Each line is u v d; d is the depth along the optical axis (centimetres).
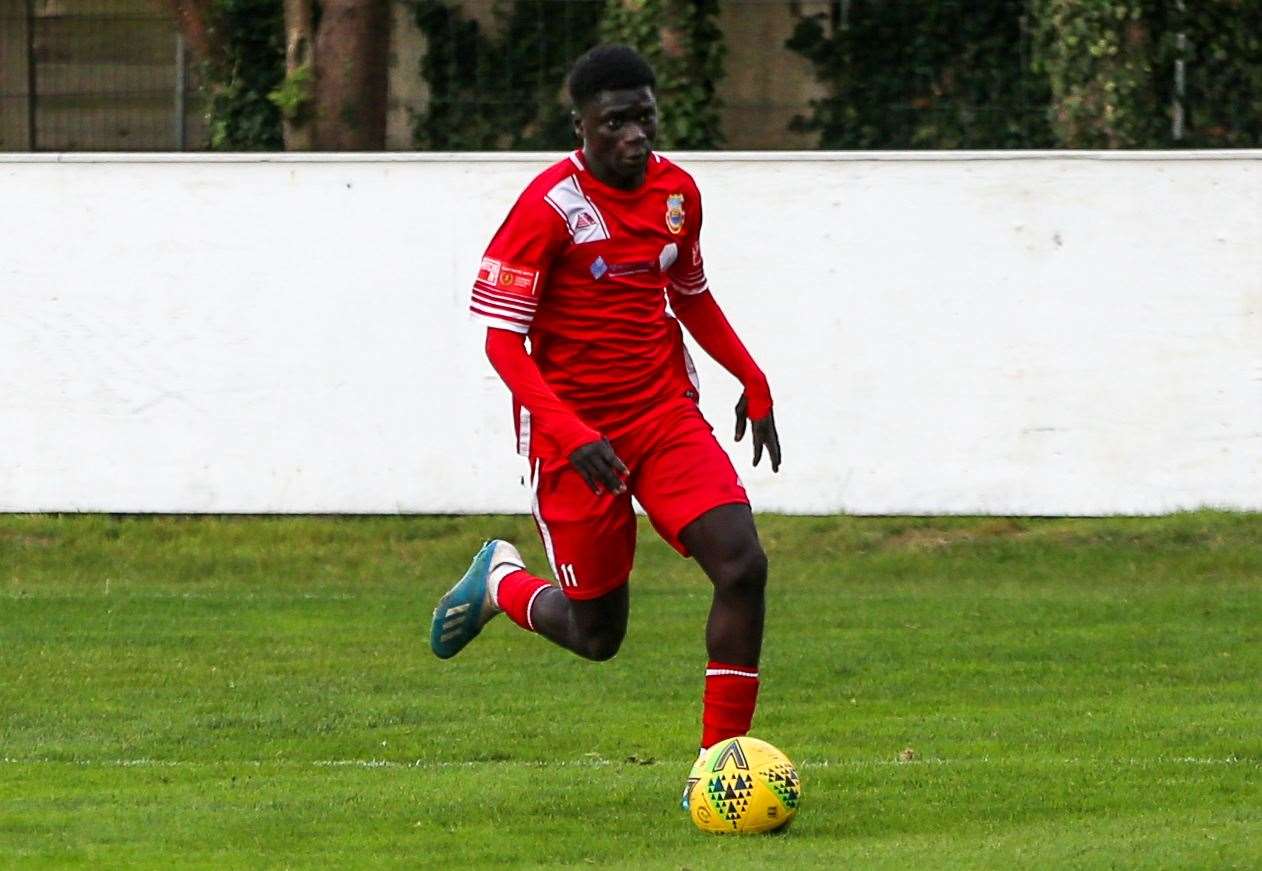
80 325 4728
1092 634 3672
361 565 4572
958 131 5278
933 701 3041
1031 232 4644
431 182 4681
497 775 2411
